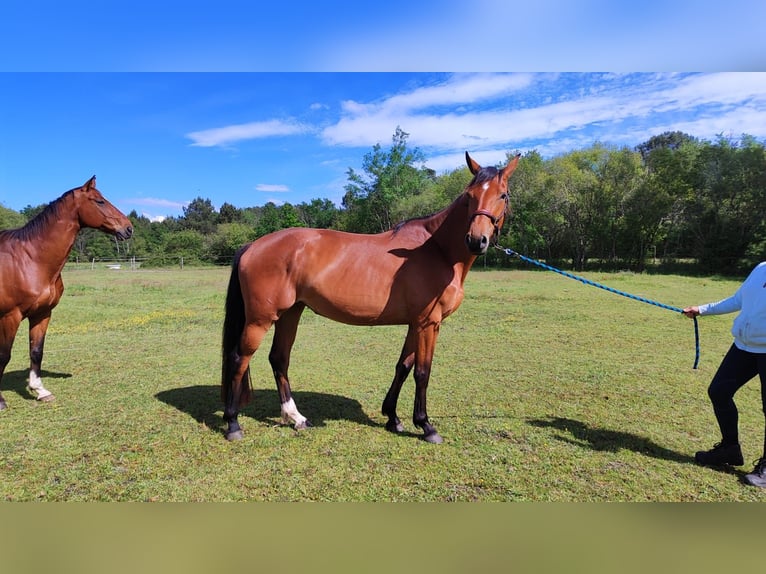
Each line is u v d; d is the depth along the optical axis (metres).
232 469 3.00
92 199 4.36
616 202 28.66
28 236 4.14
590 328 8.16
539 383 4.97
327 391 4.70
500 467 3.05
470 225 3.03
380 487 2.80
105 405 4.19
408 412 4.09
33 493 2.69
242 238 42.06
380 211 43.16
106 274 23.02
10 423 3.75
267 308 3.38
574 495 2.74
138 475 2.91
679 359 6.02
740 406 4.24
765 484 2.84
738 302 3.11
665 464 3.12
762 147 22.92
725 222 23.80
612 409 4.18
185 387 4.76
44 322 4.40
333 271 3.35
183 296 12.88
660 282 17.39
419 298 3.37
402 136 41.09
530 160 32.25
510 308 10.40
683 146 27.58
